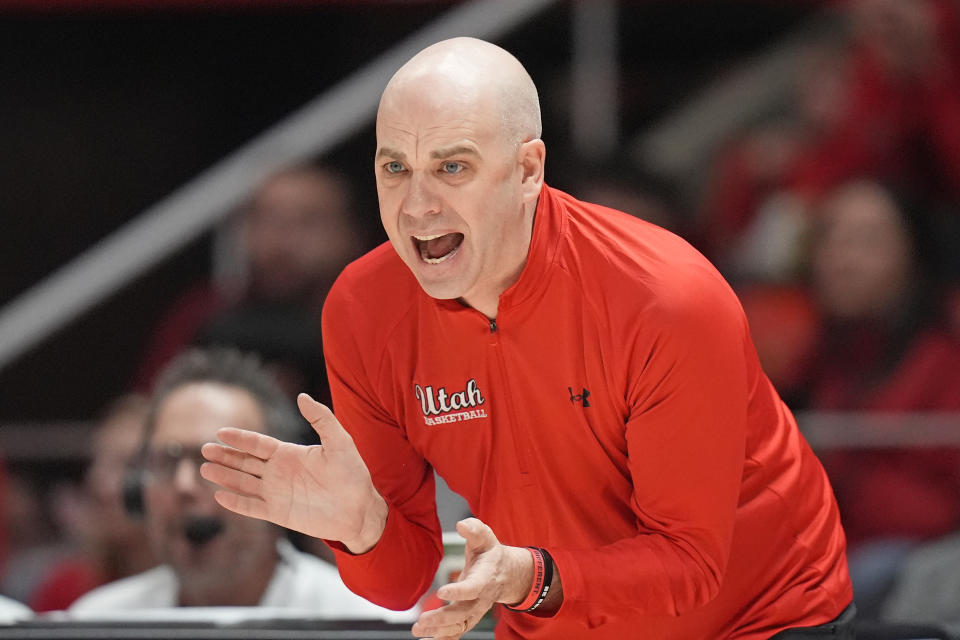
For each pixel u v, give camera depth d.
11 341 17.77
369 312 7.20
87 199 20.86
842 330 15.53
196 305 17.53
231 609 8.93
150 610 9.62
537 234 6.64
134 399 12.71
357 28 20.58
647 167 17.34
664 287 6.45
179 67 20.88
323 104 18.72
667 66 19.89
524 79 6.50
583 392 6.71
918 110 18.17
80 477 15.23
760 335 15.70
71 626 8.28
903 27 18.12
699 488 6.48
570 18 19.08
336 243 16.83
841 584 7.33
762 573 7.06
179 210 18.00
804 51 19.48
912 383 14.87
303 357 15.32
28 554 14.79
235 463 6.66
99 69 20.86
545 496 7.04
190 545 10.09
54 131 20.84
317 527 6.68
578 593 6.23
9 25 20.86
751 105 19.25
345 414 7.46
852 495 13.80
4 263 20.75
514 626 7.52
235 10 20.69
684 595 6.47
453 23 18.98
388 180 6.39
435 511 7.77
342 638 8.11
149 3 20.78
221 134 20.86
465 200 6.26
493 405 6.96
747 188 18.22
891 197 16.14
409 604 7.36
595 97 19.05
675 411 6.43
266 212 16.61
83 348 19.44
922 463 13.87
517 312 6.68
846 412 14.95
